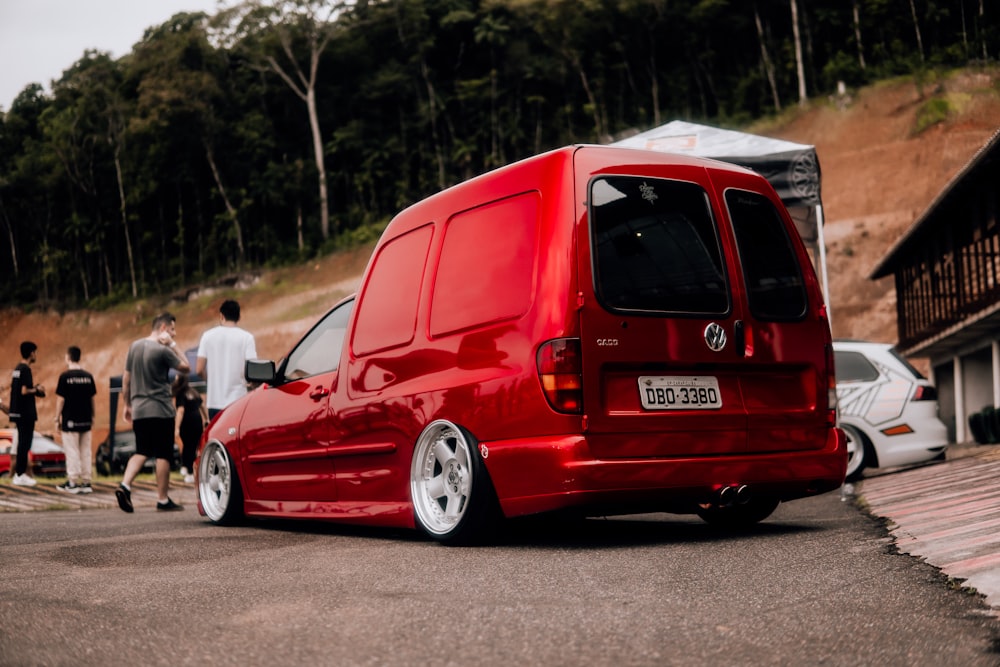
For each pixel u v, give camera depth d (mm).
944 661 2461
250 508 6930
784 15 78875
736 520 6027
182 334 70625
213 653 2650
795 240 5652
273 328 64312
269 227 79625
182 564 4516
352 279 69875
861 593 3381
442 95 83375
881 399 10570
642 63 80875
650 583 3670
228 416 7203
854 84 69875
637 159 5188
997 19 70625
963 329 21797
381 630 2893
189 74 79000
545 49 82562
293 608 3277
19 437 12867
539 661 2504
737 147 8945
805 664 2457
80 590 3756
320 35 81812
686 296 5098
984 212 21312
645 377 4949
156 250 83625
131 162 82688
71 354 12281
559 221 4871
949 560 3975
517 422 4852
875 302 46906
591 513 4875
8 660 2605
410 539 5500
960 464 10281
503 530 5047
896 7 74125
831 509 7180
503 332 4984
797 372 5484
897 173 57000
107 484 13031
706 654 2561
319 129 84750
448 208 5555
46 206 86438
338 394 6023
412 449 5383
